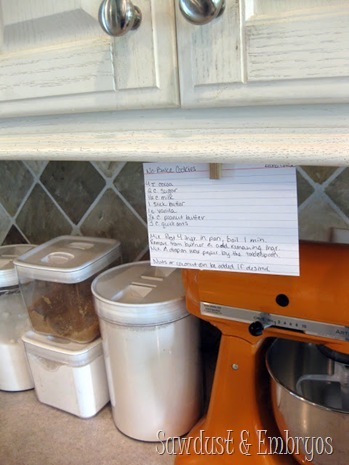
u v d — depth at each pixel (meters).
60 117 0.41
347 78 0.28
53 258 0.68
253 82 0.30
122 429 0.64
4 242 0.90
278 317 0.46
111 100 0.36
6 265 0.76
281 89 0.30
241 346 0.51
